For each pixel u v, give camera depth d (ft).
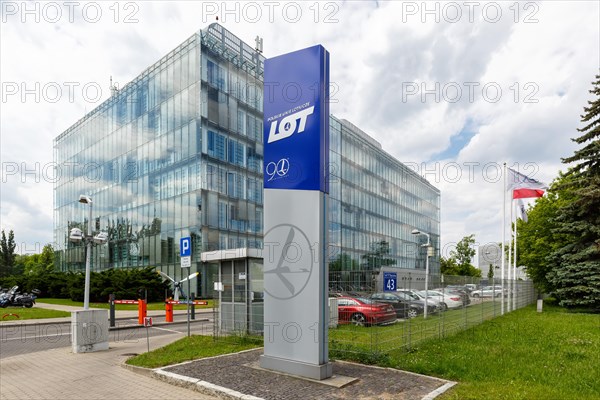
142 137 119.34
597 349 32.12
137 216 118.21
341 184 134.00
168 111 109.81
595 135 78.54
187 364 26.22
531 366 25.75
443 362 26.25
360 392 20.33
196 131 100.12
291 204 24.93
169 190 106.73
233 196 107.96
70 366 28.45
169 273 103.50
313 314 23.24
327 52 25.43
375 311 29.14
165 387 22.31
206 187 99.30
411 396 19.65
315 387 21.07
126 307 86.89
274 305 24.90
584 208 75.10
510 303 75.97
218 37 108.88
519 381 22.22
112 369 27.04
